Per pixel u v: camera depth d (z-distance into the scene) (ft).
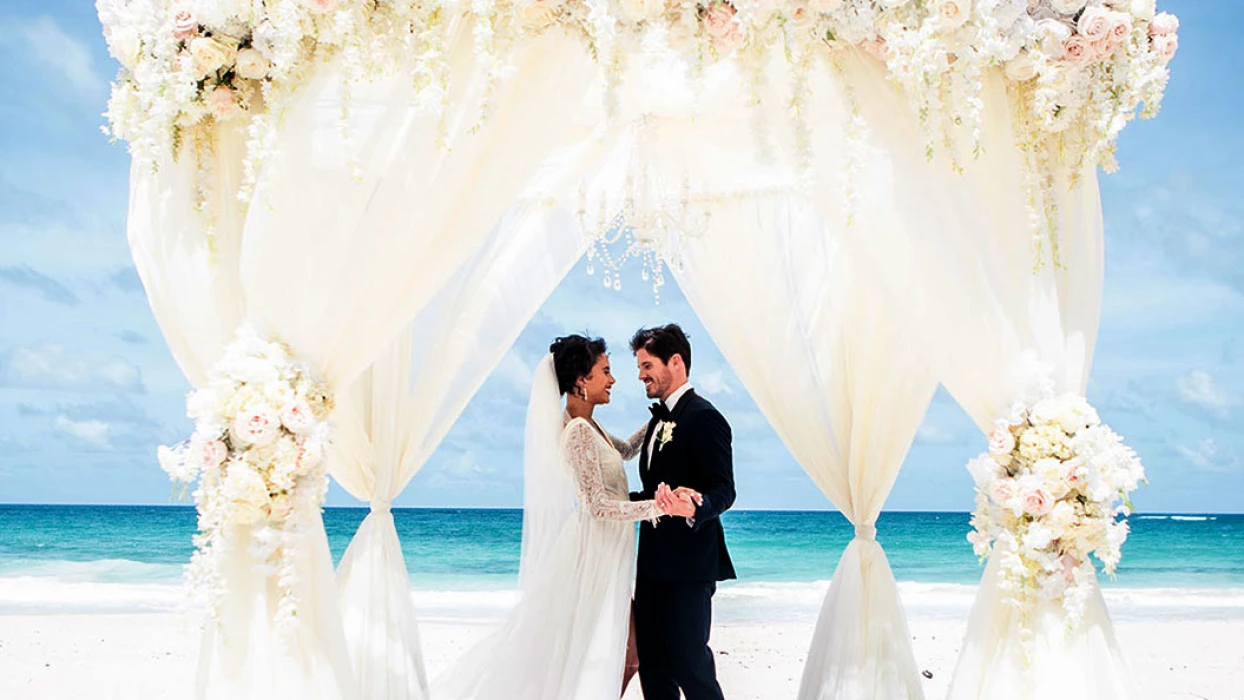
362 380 13.33
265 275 9.51
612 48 8.75
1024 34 9.28
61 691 20.35
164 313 9.96
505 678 13.07
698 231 13.48
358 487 13.14
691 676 12.69
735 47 8.83
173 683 21.25
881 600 13.10
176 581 57.77
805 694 13.29
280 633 9.09
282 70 8.93
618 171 14.15
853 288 13.84
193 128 9.96
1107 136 9.75
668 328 13.66
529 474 13.71
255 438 9.09
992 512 9.93
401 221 9.34
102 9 9.91
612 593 13.08
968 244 9.68
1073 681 9.29
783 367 14.10
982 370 9.91
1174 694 21.34
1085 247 10.32
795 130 9.02
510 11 8.93
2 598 42.68
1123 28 9.48
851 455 13.65
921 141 9.57
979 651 9.91
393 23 8.90
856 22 8.89
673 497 11.54
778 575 69.67
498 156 9.42
